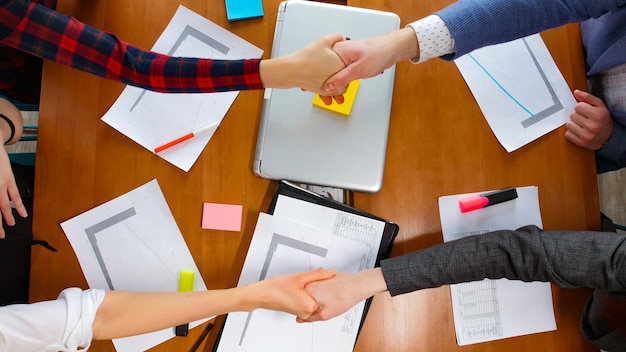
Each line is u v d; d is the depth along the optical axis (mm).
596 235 789
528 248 794
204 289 856
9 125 873
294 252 861
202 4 898
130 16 893
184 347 852
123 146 872
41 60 1019
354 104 861
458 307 863
